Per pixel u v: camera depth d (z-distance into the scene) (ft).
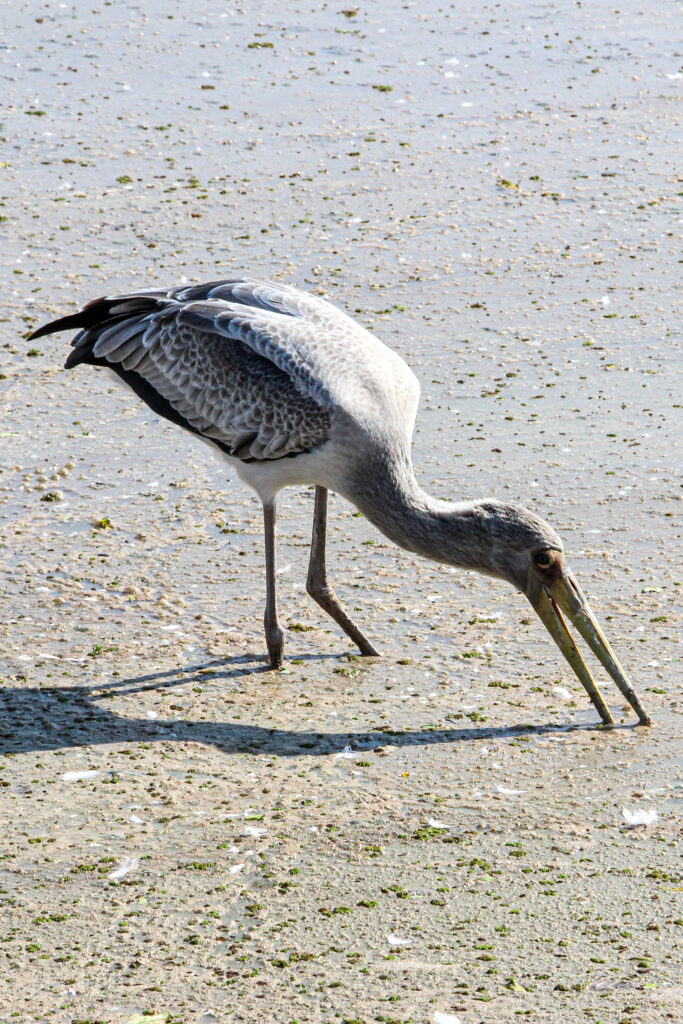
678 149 84.07
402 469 40.09
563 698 39.40
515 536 38.70
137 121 87.25
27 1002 27.76
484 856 32.63
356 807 34.68
